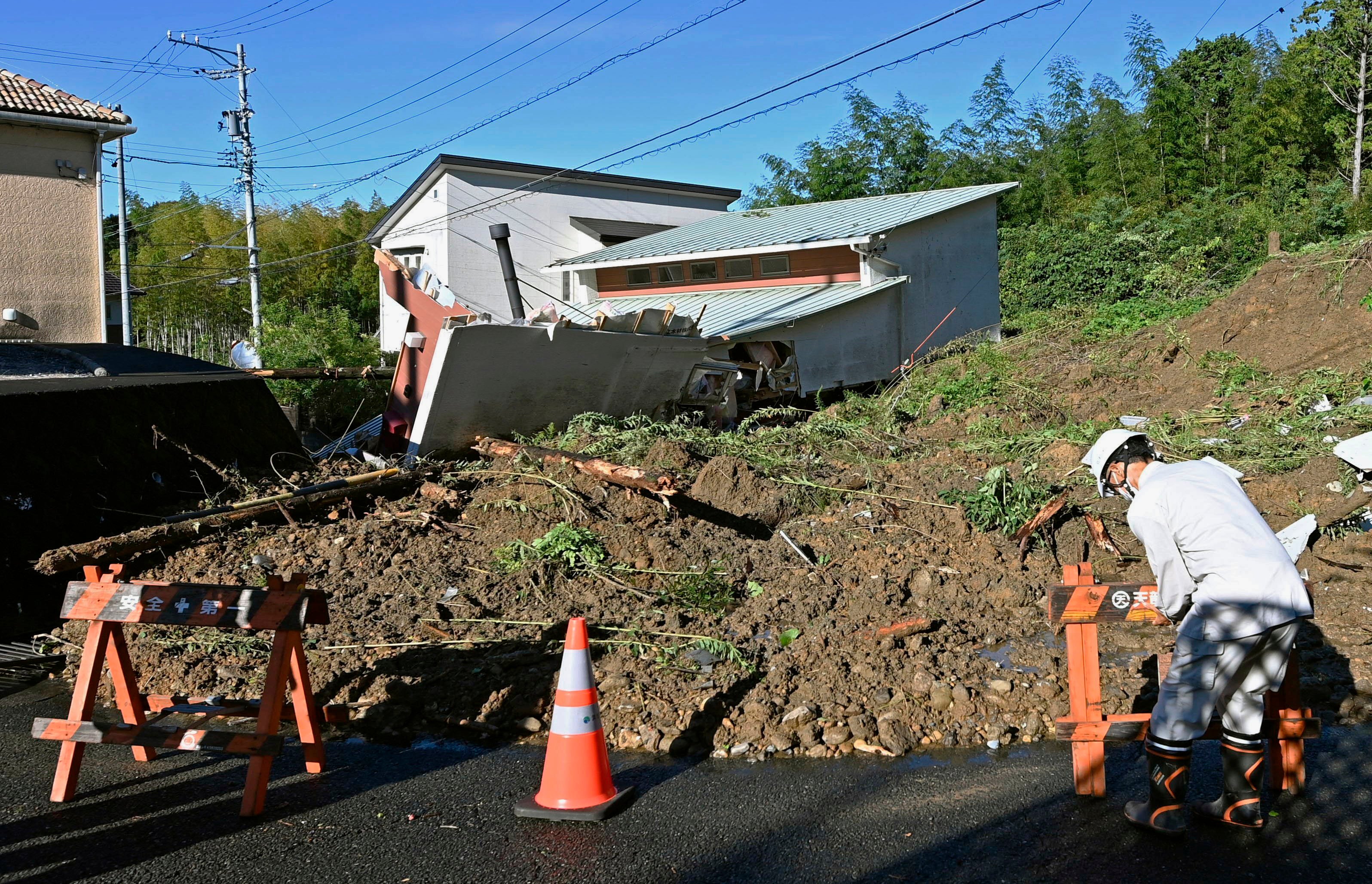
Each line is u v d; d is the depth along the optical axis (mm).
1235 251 25000
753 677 5723
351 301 41062
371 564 7812
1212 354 14156
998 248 30734
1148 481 4168
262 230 39781
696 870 3869
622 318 13070
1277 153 30938
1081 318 20000
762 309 20234
